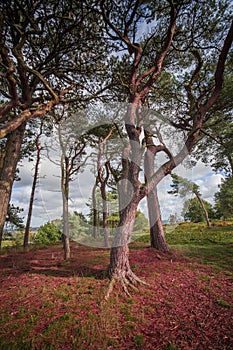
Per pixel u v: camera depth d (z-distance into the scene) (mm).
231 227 11766
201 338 2109
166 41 3688
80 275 3730
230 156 6203
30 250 7152
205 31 3992
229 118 5352
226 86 4559
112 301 2777
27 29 3273
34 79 4520
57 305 2670
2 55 2400
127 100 4602
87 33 3512
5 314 2504
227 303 2797
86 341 2037
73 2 2893
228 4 3711
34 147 7926
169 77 5016
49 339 2055
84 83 4414
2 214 4312
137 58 3873
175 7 3268
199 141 6566
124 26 3732
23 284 3365
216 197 16172
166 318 2471
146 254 5125
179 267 4289
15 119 2154
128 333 2191
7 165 4543
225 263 4688
